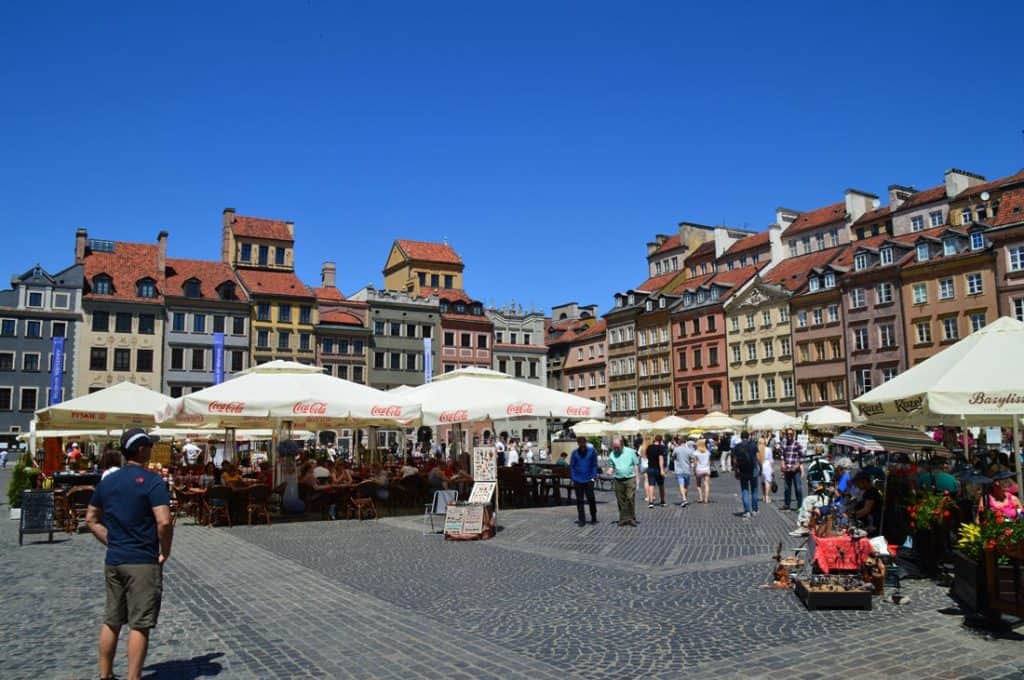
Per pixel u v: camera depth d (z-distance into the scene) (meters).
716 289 78.50
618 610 9.66
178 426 26.42
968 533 9.09
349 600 10.45
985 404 10.84
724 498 27.70
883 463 25.17
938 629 8.49
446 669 7.34
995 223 55.03
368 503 21.55
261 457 41.75
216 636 8.61
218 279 76.25
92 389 69.50
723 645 8.02
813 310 67.75
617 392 91.56
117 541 6.62
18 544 17.03
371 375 80.88
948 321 57.16
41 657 7.83
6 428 67.00
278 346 76.62
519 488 25.83
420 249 92.88
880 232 68.25
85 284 71.25
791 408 69.38
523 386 24.25
